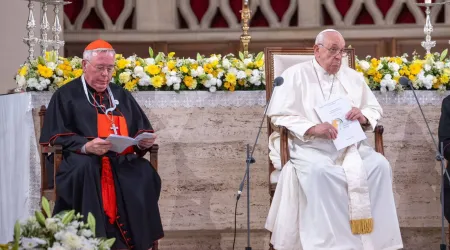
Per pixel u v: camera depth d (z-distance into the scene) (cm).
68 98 1266
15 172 1439
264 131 1455
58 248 748
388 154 1472
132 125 1301
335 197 1221
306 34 2200
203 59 1448
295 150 1284
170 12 2219
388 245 1242
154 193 1245
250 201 1456
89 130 1255
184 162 1452
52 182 1273
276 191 1265
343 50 1401
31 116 1418
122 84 1421
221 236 1460
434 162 1473
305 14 2202
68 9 2189
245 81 1442
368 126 1305
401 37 2202
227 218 1458
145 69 1417
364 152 1284
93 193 1181
